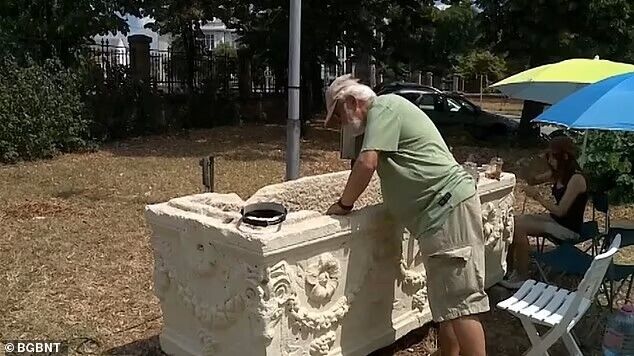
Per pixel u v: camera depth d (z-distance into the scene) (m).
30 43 13.47
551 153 5.65
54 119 12.07
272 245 3.03
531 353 3.50
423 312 4.24
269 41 15.70
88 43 14.67
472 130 16.72
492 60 36.25
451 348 3.54
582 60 6.45
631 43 15.06
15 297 4.95
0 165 11.01
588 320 4.61
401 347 4.25
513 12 14.90
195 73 17.77
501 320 4.86
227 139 15.12
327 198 4.76
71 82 12.68
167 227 3.64
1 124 11.16
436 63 18.73
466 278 3.29
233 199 3.95
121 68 14.89
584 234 5.41
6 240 6.44
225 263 3.29
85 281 5.39
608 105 3.92
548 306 3.58
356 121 3.41
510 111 29.08
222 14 16.58
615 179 8.84
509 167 12.20
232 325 3.37
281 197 4.41
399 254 3.88
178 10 16.41
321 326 3.38
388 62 17.48
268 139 15.30
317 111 19.47
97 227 7.09
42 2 13.60
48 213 7.66
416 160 3.29
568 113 4.15
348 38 16.27
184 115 16.84
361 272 3.63
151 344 4.26
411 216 3.37
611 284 4.54
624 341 3.66
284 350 3.24
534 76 6.30
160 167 11.12
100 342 4.28
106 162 11.56
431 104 16.98
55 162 11.45
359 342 3.72
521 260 5.54
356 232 3.48
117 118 14.58
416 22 16.95
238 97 18.75
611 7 14.07
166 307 3.84
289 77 6.92
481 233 3.37
